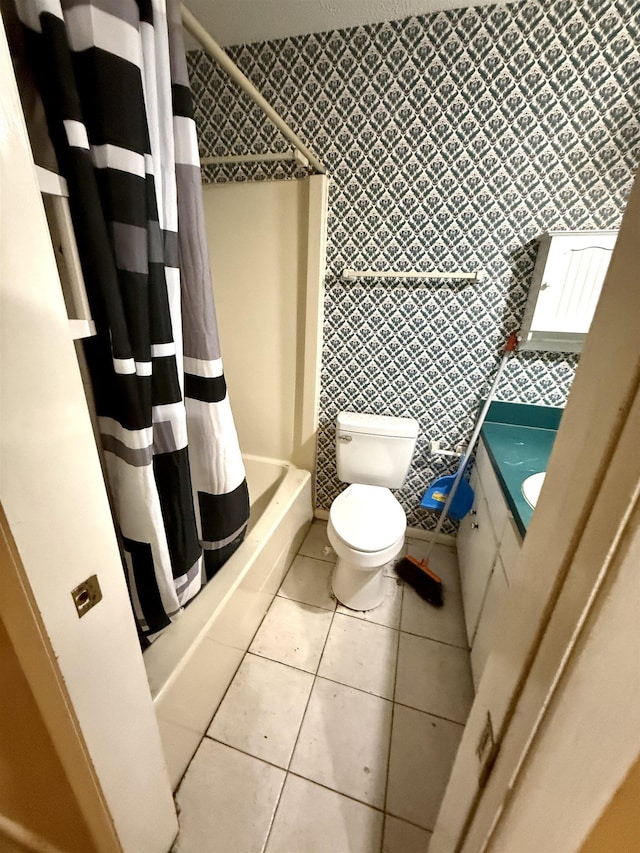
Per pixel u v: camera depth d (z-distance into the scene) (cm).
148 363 82
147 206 75
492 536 140
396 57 142
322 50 147
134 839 85
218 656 129
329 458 218
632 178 138
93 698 65
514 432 173
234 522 125
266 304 191
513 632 47
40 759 69
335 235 173
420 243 164
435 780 118
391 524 165
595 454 33
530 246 155
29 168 43
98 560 61
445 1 128
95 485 58
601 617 32
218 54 84
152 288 81
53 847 89
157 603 105
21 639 54
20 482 48
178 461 99
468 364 179
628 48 125
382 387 194
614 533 30
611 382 32
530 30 130
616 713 34
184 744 114
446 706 138
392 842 104
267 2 130
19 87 61
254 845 103
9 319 44
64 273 67
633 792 37
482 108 142
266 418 216
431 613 175
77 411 53
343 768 120
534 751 41
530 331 154
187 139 82
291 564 200
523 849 47
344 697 139
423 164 153
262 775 117
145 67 71
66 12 61
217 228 183
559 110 136
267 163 168
